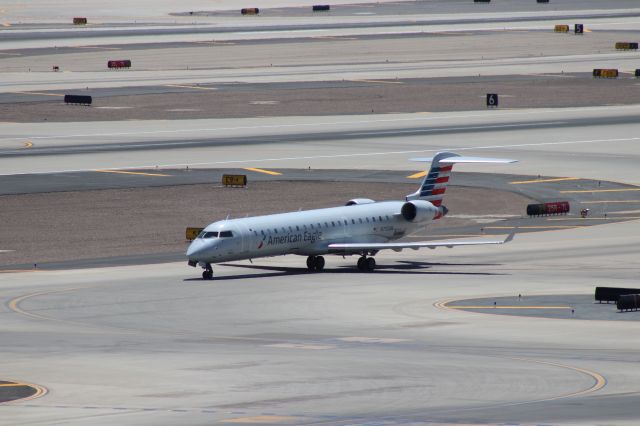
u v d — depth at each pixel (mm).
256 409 157750
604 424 142500
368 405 159625
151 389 173250
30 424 149000
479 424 143750
